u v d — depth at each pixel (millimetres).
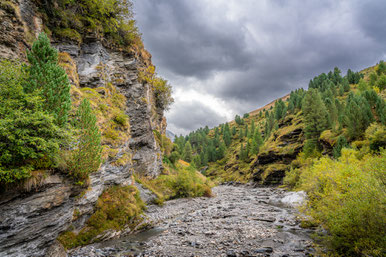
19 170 8273
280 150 76000
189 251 12508
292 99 132875
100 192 18516
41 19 22438
